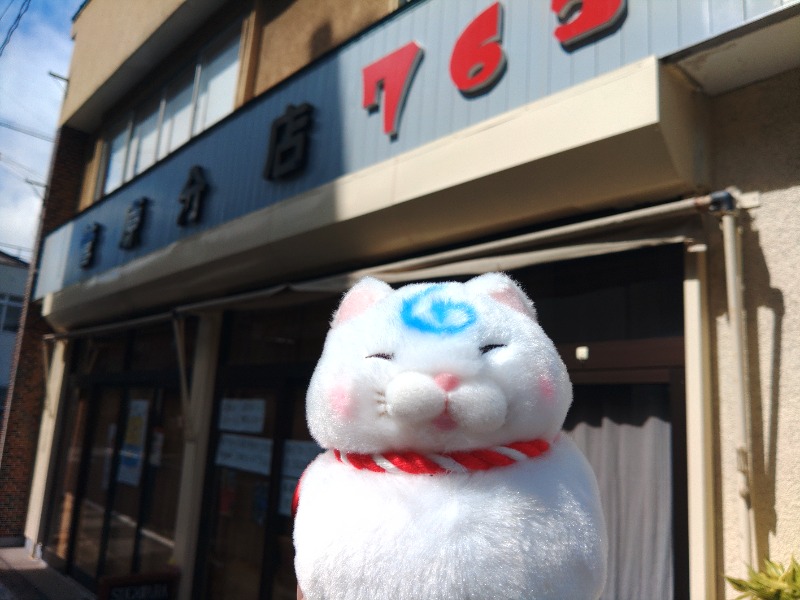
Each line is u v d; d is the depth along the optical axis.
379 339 1.05
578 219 2.97
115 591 4.68
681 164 2.48
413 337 1.01
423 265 3.29
